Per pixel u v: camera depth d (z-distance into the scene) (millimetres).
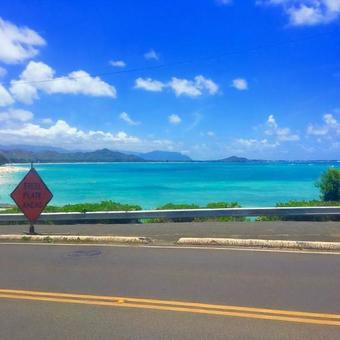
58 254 10852
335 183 31984
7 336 5512
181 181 76750
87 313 6363
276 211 16812
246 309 6445
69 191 56125
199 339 5367
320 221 16406
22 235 13398
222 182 73188
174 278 8250
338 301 6801
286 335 5469
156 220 17312
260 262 9570
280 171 121750
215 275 8438
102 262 9781
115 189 59250
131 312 6379
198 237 12617
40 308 6617
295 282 7883
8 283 8094
